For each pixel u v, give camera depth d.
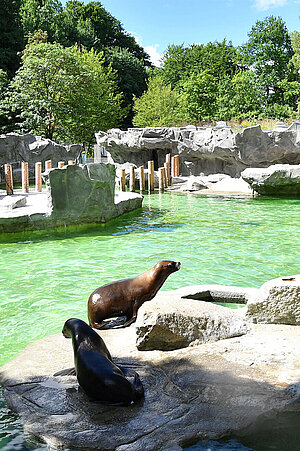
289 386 3.81
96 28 67.81
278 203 18.72
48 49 35.56
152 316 4.67
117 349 4.76
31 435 3.38
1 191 19.81
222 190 22.97
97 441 3.25
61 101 38.06
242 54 64.06
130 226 14.04
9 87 37.22
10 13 44.84
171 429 3.35
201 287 6.94
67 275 8.82
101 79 47.94
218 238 12.17
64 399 3.81
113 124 49.25
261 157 23.73
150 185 23.80
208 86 46.91
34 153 28.83
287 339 4.75
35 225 12.70
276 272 8.90
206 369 4.15
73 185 13.26
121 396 3.67
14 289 8.02
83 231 13.28
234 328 4.91
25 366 4.47
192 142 26.58
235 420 3.43
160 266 5.50
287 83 54.03
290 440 3.24
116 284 5.61
